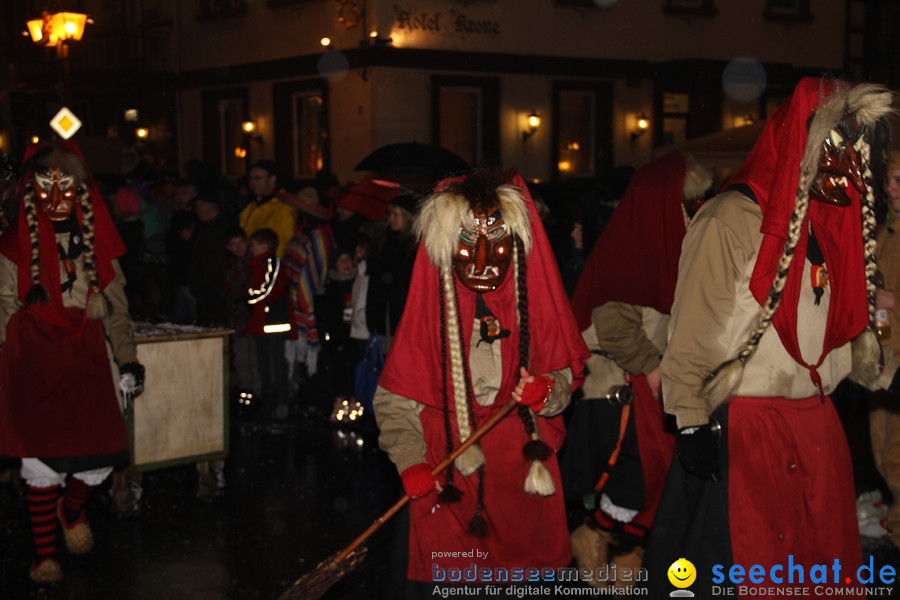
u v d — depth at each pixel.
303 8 14.91
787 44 17.28
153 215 8.78
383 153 8.09
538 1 14.89
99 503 5.30
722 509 2.81
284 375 7.17
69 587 4.18
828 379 2.90
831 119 2.64
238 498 5.39
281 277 7.06
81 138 13.48
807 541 2.84
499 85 14.66
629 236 3.70
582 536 4.03
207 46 17.19
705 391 2.77
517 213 2.92
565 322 3.03
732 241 2.79
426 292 3.01
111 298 4.23
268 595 4.08
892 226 4.05
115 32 18.48
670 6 16.09
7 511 5.27
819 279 2.82
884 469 4.29
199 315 7.66
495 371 3.00
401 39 13.75
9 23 22.69
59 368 4.13
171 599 4.05
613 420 3.85
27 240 4.09
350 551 3.13
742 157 8.57
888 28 18.05
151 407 5.05
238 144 17.03
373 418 7.00
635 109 16.03
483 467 3.00
